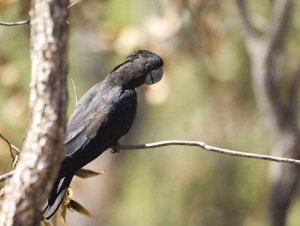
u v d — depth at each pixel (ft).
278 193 41.42
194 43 47.80
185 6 46.70
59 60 18.74
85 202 66.08
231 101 50.21
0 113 48.08
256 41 42.98
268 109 42.63
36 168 18.51
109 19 50.19
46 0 18.88
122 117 29.19
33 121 18.61
